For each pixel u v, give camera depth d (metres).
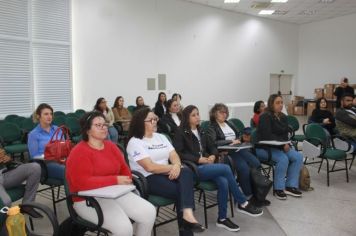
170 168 2.30
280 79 12.59
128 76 7.86
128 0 7.70
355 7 9.98
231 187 2.77
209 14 9.69
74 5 6.77
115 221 1.83
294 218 2.88
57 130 3.00
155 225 2.32
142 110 2.50
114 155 2.17
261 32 11.39
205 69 9.74
